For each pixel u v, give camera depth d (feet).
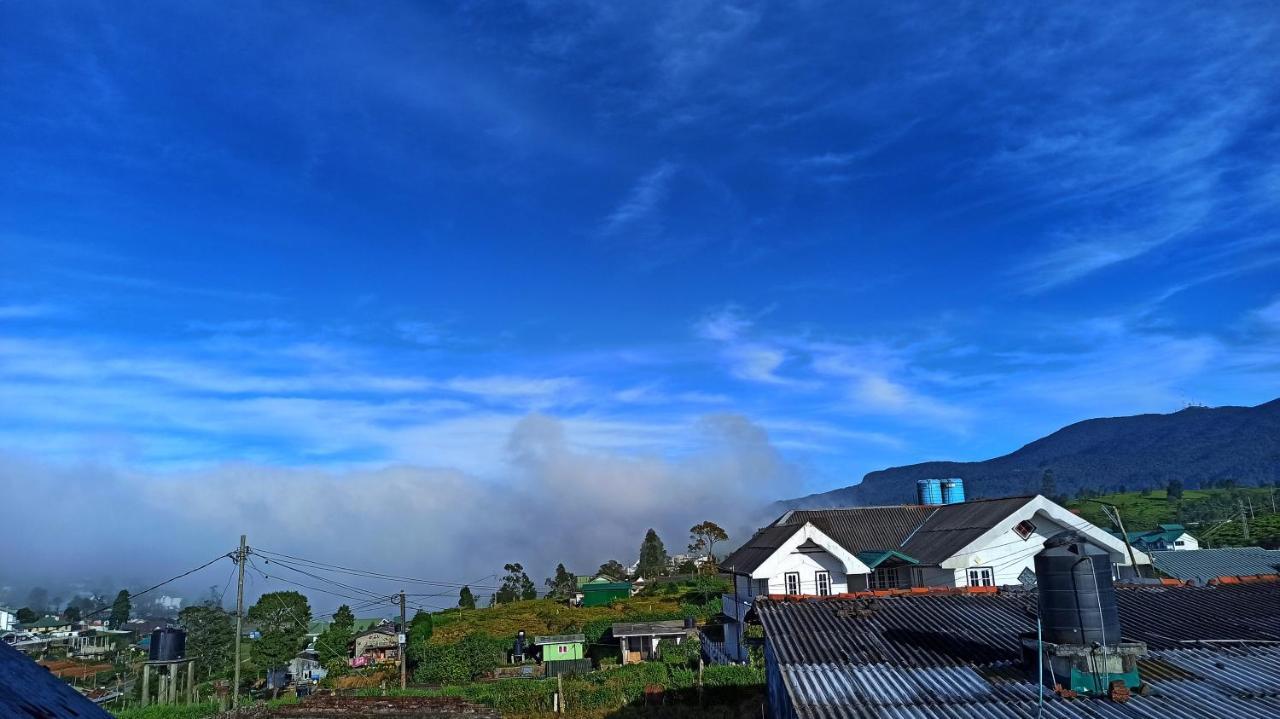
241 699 151.23
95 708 23.53
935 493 173.99
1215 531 314.35
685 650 174.50
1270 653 44.14
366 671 207.92
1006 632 49.78
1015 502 130.21
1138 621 51.55
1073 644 40.52
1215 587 59.98
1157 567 140.87
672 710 105.91
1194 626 49.90
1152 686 39.65
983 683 41.32
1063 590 41.45
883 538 149.89
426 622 271.69
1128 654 39.19
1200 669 41.93
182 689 168.76
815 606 59.21
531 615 313.32
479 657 186.39
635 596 352.08
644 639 198.90
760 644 120.88
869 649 48.08
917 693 40.63
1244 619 50.98
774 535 150.00
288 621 285.64
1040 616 42.83
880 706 39.19
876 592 62.18
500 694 125.39
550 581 474.49
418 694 130.62
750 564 139.54
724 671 117.19
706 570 359.87
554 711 115.75
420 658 190.60
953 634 49.98
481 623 299.79
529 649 214.69
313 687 181.06
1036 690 39.86
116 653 304.71
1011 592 61.16
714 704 109.91
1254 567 140.77
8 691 20.58
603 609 315.37
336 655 225.76
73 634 351.46
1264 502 451.12
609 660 200.75
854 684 42.45
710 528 364.79
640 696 115.96
